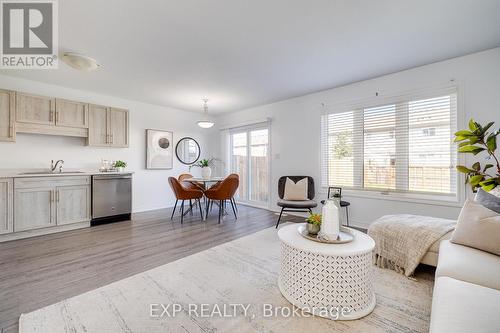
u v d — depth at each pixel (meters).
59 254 2.50
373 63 2.96
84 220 3.56
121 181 3.99
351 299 1.53
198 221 3.99
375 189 3.51
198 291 1.79
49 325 1.40
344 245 1.64
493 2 1.83
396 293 1.78
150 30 2.21
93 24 2.10
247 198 5.58
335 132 3.94
